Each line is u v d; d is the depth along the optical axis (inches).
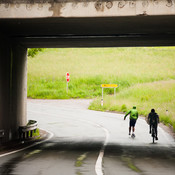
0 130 2090.3
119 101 6141.7
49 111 5565.9
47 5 1820.9
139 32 2404.0
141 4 1771.7
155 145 2434.8
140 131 3449.8
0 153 1876.2
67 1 1811.0
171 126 3757.4
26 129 2623.0
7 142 2338.8
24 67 2994.6
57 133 3321.9
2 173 1215.6
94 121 4402.1
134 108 3053.6
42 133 3319.4
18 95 2751.0
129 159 1684.3
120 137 2970.0
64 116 4965.6
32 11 1830.7
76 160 1611.7
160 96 6604.3
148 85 7780.5
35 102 6998.0
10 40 2495.1
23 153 1879.9
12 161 1546.5
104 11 1793.8
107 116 4960.6
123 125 3996.1
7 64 2404.0
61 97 7736.2
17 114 2711.6
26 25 2089.1
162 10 1758.1
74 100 7391.7
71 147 2246.6
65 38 2642.7
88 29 2257.6
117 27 2187.5
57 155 1806.1
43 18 1846.7
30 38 2608.3
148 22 2005.4
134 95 6879.9
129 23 2039.9
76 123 4212.6
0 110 2217.0
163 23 2041.1
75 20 1919.3
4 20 1907.0
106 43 2928.2
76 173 1225.4
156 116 2613.2
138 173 1251.2
